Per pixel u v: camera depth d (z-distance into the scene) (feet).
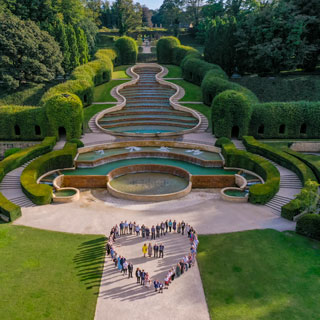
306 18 208.13
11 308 69.31
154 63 326.44
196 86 252.62
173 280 78.69
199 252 90.02
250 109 173.27
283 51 215.10
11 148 172.76
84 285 76.74
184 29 439.63
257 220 108.47
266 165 139.95
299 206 107.65
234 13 317.22
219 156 159.84
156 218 110.42
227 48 247.50
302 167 136.77
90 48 320.29
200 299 72.74
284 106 176.65
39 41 225.97
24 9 256.73
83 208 117.91
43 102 185.26
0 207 109.91
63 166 150.30
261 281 78.43
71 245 92.89
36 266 83.10
